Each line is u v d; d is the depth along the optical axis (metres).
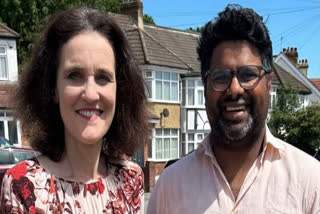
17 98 2.05
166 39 23.66
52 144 2.05
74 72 1.91
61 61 1.93
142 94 2.33
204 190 2.22
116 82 2.19
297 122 18.36
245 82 2.13
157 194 2.41
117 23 2.10
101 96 1.95
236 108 2.15
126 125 2.28
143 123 2.37
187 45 24.36
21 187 1.80
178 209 2.29
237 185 2.21
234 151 2.19
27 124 2.04
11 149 8.88
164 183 2.39
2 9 19.14
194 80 21.62
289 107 20.81
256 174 2.14
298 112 18.89
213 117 2.22
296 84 29.78
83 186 2.01
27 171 1.86
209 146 2.29
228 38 2.15
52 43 1.97
